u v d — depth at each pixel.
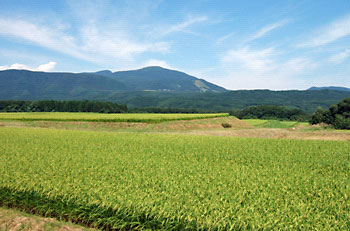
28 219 9.28
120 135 30.34
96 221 8.67
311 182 10.83
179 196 8.71
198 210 7.74
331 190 9.70
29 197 9.78
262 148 21.86
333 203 8.26
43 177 11.25
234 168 13.55
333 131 56.31
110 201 8.54
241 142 25.84
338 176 12.34
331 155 18.70
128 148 20.30
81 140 24.59
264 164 15.38
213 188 9.48
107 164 13.98
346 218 7.26
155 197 8.64
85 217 8.92
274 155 18.48
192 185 9.93
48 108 125.12
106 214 8.48
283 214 7.47
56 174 11.77
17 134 29.44
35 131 33.47
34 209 9.90
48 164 13.78
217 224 7.05
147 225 7.82
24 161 14.44
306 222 7.07
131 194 8.94
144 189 9.49
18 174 11.62
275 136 50.44
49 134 29.80
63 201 9.09
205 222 7.19
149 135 31.39
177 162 15.05
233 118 82.56
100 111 126.88
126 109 141.62
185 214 7.57
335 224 6.96
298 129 75.88
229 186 9.92
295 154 19.03
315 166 14.96
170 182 10.25
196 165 14.24
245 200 8.50
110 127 51.69
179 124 56.88
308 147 22.67
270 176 11.64
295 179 11.22
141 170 12.63
